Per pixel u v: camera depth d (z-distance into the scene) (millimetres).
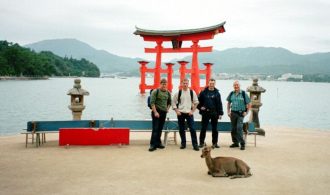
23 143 10820
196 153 9617
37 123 10195
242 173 7250
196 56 39312
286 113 30891
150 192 6195
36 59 144250
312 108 36688
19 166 7879
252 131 11023
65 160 8492
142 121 10984
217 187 6551
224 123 10961
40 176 7102
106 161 8469
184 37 39500
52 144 10648
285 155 9594
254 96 13594
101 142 10422
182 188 6457
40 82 109750
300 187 6625
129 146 10477
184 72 44125
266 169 7992
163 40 40938
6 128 18609
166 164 8281
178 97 10070
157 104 9898
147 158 8875
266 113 30906
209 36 37094
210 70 43625
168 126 10906
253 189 6457
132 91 67562
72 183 6656
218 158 7359
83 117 24703
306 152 10055
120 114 26844
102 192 6152
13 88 67500
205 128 10352
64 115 25391
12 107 30797
